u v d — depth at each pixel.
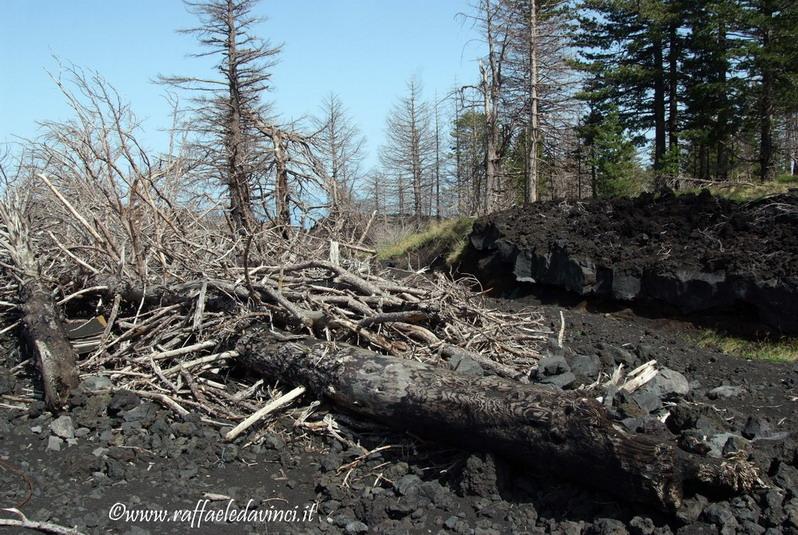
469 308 6.61
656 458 3.74
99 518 3.98
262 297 6.21
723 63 27.95
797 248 9.33
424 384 4.68
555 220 13.43
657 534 3.74
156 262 7.67
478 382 4.54
